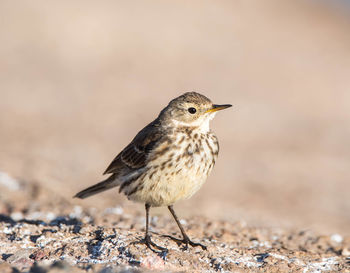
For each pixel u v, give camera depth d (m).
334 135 22.86
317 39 41.75
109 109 23.73
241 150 19.94
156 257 7.08
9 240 7.74
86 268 6.58
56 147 17.38
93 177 14.28
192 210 11.51
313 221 12.28
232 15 45.12
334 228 11.65
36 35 34.44
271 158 19.17
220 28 40.97
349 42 41.84
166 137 7.86
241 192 14.78
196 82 29.31
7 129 19.12
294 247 8.85
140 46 34.81
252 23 43.75
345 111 26.84
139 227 8.98
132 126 21.44
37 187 11.95
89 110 23.36
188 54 34.47
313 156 19.80
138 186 7.95
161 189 7.80
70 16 38.09
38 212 9.96
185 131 8.00
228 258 7.53
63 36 34.72
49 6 39.91
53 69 29.48
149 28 38.25
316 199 14.80
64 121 21.36
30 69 29.06
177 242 7.96
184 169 7.73
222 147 20.12
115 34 36.19
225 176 16.62
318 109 26.75
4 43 32.59
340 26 46.78
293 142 21.52
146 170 7.85
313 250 8.64
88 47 33.69
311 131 23.25
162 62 32.38
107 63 31.41
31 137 18.34
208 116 8.12
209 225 9.77
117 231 8.05
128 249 7.28
